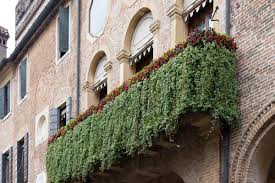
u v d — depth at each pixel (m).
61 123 23.11
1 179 28.61
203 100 12.77
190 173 14.17
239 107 13.19
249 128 12.85
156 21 17.06
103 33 20.25
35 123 25.34
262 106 12.62
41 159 24.25
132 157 15.58
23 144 27.08
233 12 13.97
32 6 28.45
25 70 27.36
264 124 12.53
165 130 13.27
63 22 23.34
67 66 22.84
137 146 14.37
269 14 12.91
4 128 29.19
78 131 17.52
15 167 27.09
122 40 18.73
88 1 21.75
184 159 14.41
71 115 21.66
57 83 23.53
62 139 18.56
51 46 24.70
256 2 13.33
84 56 21.44
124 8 19.08
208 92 12.88
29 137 25.91
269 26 12.84
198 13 15.97
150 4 17.59
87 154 16.77
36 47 26.38
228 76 13.20
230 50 13.50
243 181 12.85
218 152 13.41
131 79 15.05
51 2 24.20
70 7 23.38
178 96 12.97
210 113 12.94
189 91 12.84
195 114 13.12
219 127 13.26
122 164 16.52
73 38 22.69
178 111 12.89
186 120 13.43
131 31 18.66
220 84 13.05
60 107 23.16
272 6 12.86
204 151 13.85
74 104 21.56
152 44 17.50
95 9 21.23
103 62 20.36
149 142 13.88
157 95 13.67
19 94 27.86
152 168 15.70
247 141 12.84
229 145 13.23
